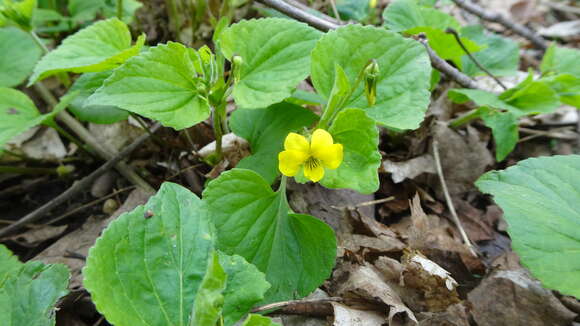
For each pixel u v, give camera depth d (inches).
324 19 8.6
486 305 5.8
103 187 7.8
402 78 6.1
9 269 5.6
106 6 9.2
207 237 4.8
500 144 7.9
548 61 9.8
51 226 7.2
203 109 5.6
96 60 6.4
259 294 4.5
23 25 7.6
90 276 4.0
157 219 4.7
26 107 7.1
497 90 10.4
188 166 7.9
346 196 7.3
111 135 8.3
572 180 5.7
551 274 4.9
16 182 8.0
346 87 5.5
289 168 5.1
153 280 4.4
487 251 7.2
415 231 6.7
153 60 5.5
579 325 5.5
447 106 9.5
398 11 9.0
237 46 6.0
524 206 5.4
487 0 17.3
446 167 8.3
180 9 9.6
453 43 8.6
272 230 5.6
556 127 9.8
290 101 7.4
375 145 5.3
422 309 5.9
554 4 17.3
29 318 4.8
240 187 5.4
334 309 5.4
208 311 3.7
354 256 6.3
